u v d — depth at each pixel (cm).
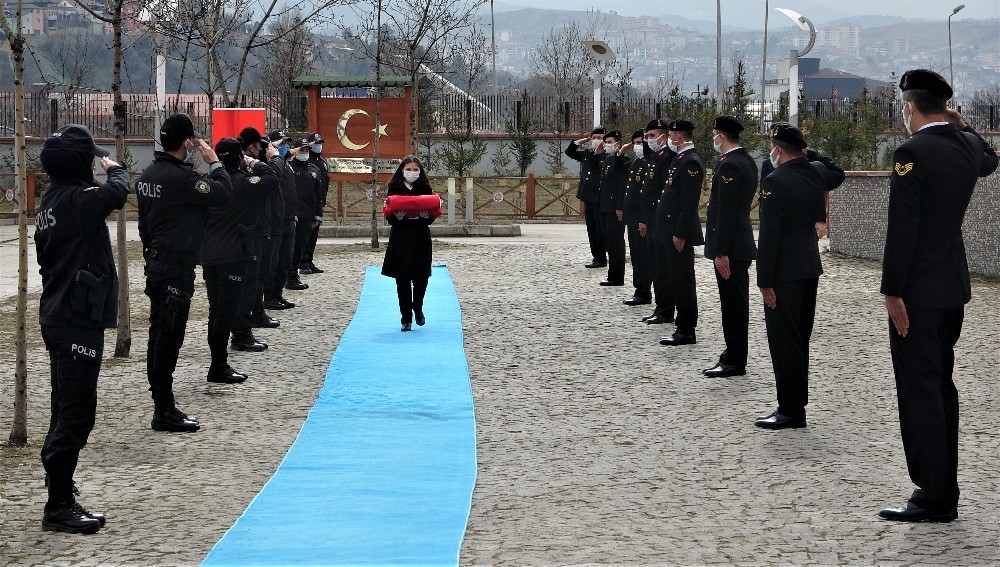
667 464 806
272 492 731
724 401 1011
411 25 3325
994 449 834
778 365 909
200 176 879
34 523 673
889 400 1007
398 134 2747
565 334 1361
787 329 904
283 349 1265
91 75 4741
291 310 1547
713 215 1112
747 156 1095
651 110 4278
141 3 1894
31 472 784
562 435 895
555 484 757
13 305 1575
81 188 676
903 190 667
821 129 3788
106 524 670
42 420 934
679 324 1296
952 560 600
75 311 666
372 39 3491
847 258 2127
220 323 1073
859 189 2122
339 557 602
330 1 2591
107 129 3781
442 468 794
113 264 694
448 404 1001
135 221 3105
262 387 1072
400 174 1376
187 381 1094
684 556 607
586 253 2258
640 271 1576
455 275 1923
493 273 1948
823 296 1661
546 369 1158
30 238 2577
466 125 4066
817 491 735
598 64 4131
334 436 888
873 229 2109
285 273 1544
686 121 1278
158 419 904
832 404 994
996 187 1880
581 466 803
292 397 1030
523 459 824
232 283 1070
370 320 1465
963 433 883
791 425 912
